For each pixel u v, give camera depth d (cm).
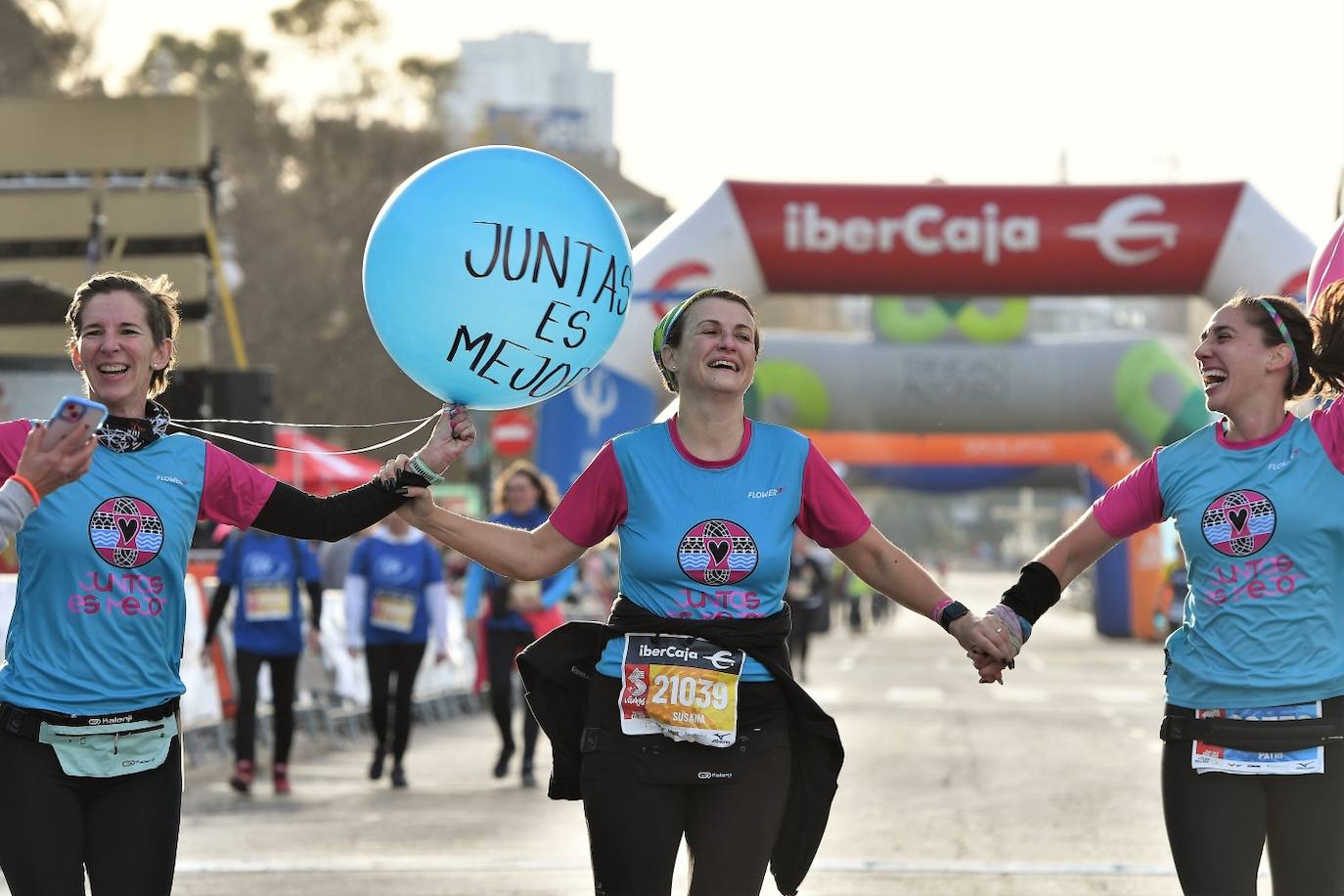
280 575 1669
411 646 1747
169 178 2859
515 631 1786
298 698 2200
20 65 6419
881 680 3503
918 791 1664
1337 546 715
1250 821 714
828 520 734
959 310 3997
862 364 3966
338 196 7450
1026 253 2538
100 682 673
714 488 712
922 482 5281
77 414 629
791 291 2602
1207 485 733
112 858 673
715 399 715
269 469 2433
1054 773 1820
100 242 2773
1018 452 5106
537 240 732
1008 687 3288
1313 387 746
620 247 759
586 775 707
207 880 1173
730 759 697
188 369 2553
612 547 3703
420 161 7594
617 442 726
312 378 6975
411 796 1666
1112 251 2528
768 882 1150
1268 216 2509
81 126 2806
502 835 1395
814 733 714
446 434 747
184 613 700
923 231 2539
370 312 755
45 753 665
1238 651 716
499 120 8731
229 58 8144
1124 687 3309
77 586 673
